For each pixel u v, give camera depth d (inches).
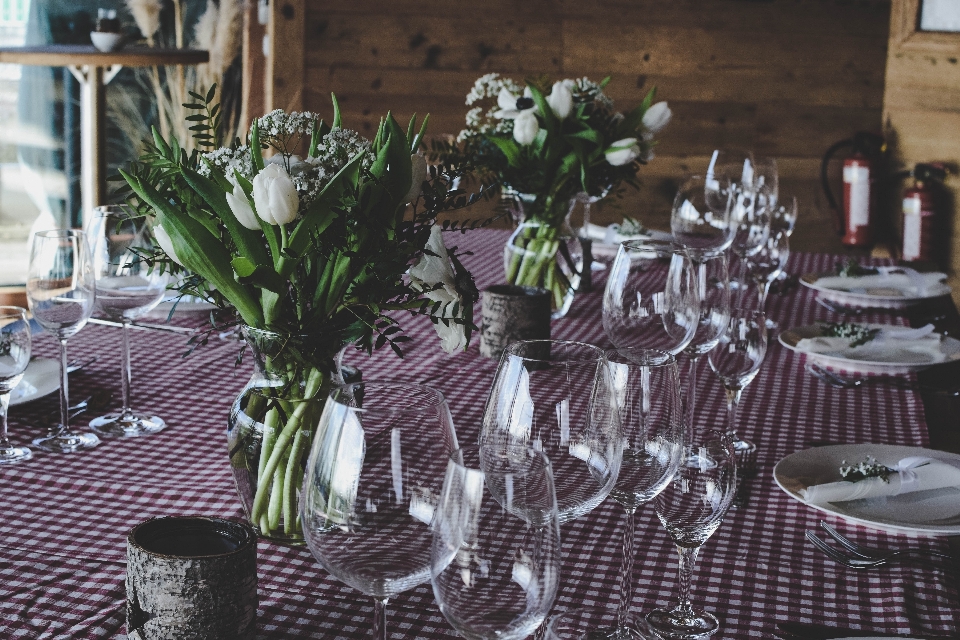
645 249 58.6
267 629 38.1
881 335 74.4
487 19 173.5
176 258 44.2
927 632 39.4
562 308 80.4
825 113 177.2
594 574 43.0
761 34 174.7
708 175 89.7
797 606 41.1
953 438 61.0
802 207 180.2
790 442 59.3
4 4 187.5
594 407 37.5
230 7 186.1
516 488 28.9
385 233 42.1
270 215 38.7
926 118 169.5
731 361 56.1
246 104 190.4
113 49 166.4
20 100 189.9
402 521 31.8
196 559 34.1
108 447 54.6
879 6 173.3
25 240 195.5
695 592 41.9
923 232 165.2
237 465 43.9
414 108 176.2
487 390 65.8
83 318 54.9
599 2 173.2
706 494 38.3
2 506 47.3
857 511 47.7
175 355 69.9
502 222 142.9
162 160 44.1
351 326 43.2
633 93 176.9
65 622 37.9
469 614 29.1
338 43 173.8
